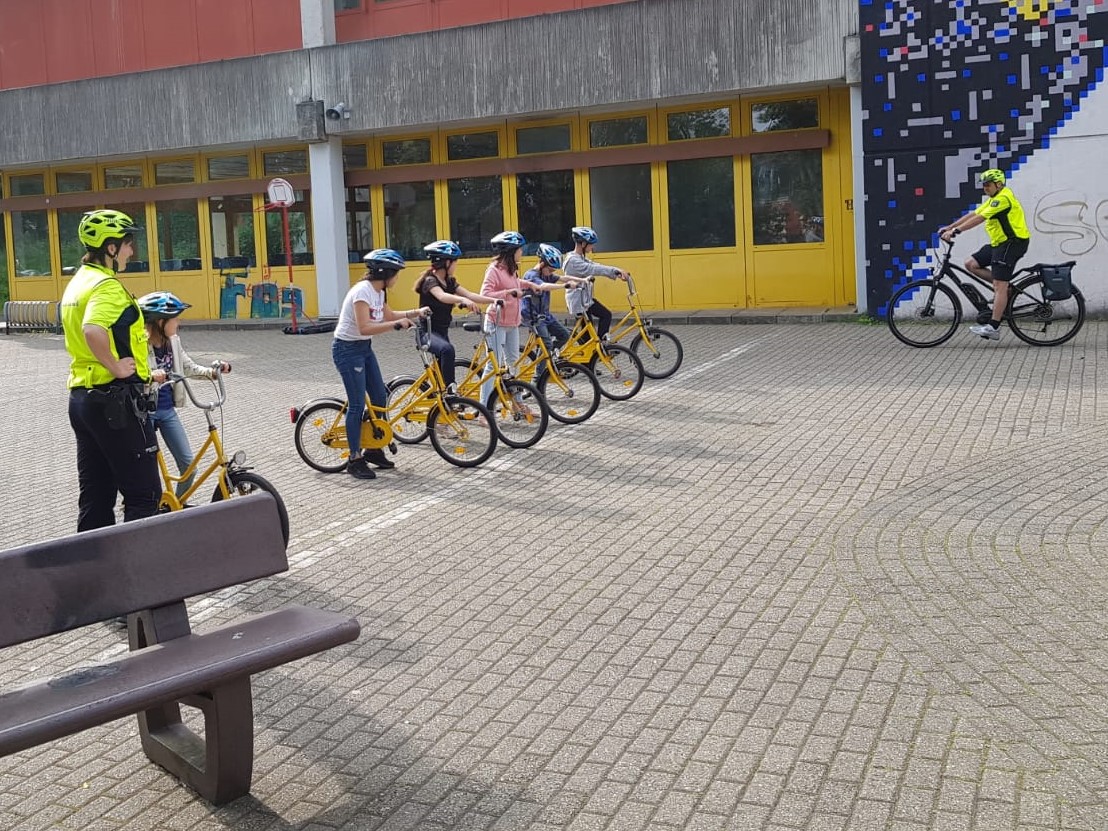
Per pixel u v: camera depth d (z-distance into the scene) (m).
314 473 10.09
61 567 4.23
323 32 22.89
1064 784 4.11
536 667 5.46
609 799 4.20
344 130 22.72
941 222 18.14
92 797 4.45
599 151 21.77
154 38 24.91
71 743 4.93
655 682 5.21
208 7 24.41
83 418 6.37
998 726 4.58
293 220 24.31
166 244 25.45
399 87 22.14
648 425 11.23
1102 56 17.23
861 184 19.20
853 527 7.43
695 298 21.52
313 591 6.78
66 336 6.41
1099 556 6.60
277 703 5.20
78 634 6.36
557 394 11.67
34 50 25.92
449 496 8.93
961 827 3.87
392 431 10.09
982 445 9.55
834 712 4.80
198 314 25.34
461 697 5.17
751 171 20.89
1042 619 5.69
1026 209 17.81
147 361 6.49
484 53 21.39
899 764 4.32
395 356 17.52
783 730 4.66
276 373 16.78
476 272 23.05
